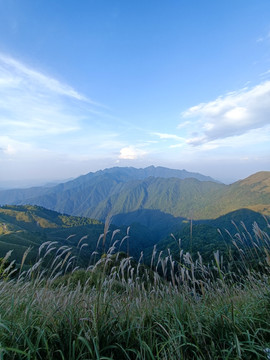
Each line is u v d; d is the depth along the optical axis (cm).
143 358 242
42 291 380
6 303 364
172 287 407
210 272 449
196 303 392
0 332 259
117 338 271
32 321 286
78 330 280
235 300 397
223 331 293
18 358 236
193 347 276
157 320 331
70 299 354
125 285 394
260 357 253
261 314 332
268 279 423
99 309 310
